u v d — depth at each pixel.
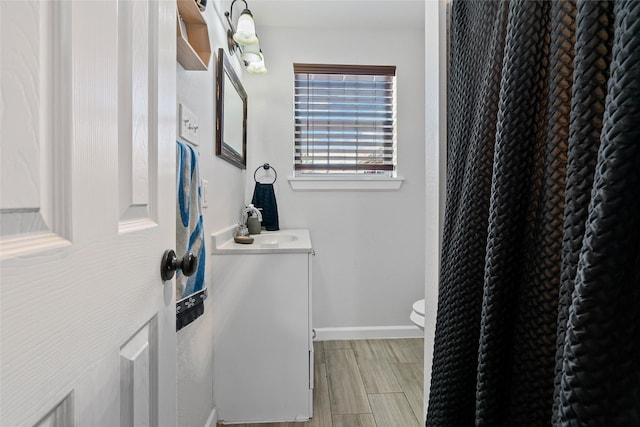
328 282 2.36
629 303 0.30
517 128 0.49
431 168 0.95
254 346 1.48
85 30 0.41
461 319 0.60
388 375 1.87
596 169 0.33
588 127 0.37
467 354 0.59
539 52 0.48
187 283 0.95
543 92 0.48
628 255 0.30
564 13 0.45
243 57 1.91
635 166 0.30
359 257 2.37
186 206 0.92
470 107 0.69
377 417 1.52
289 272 1.49
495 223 0.50
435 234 0.92
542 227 0.47
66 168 0.38
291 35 2.30
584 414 0.30
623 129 0.30
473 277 0.59
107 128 0.46
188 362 1.15
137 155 0.55
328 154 2.39
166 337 0.67
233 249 1.46
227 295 1.47
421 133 2.37
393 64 2.35
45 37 0.35
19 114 0.32
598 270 0.31
